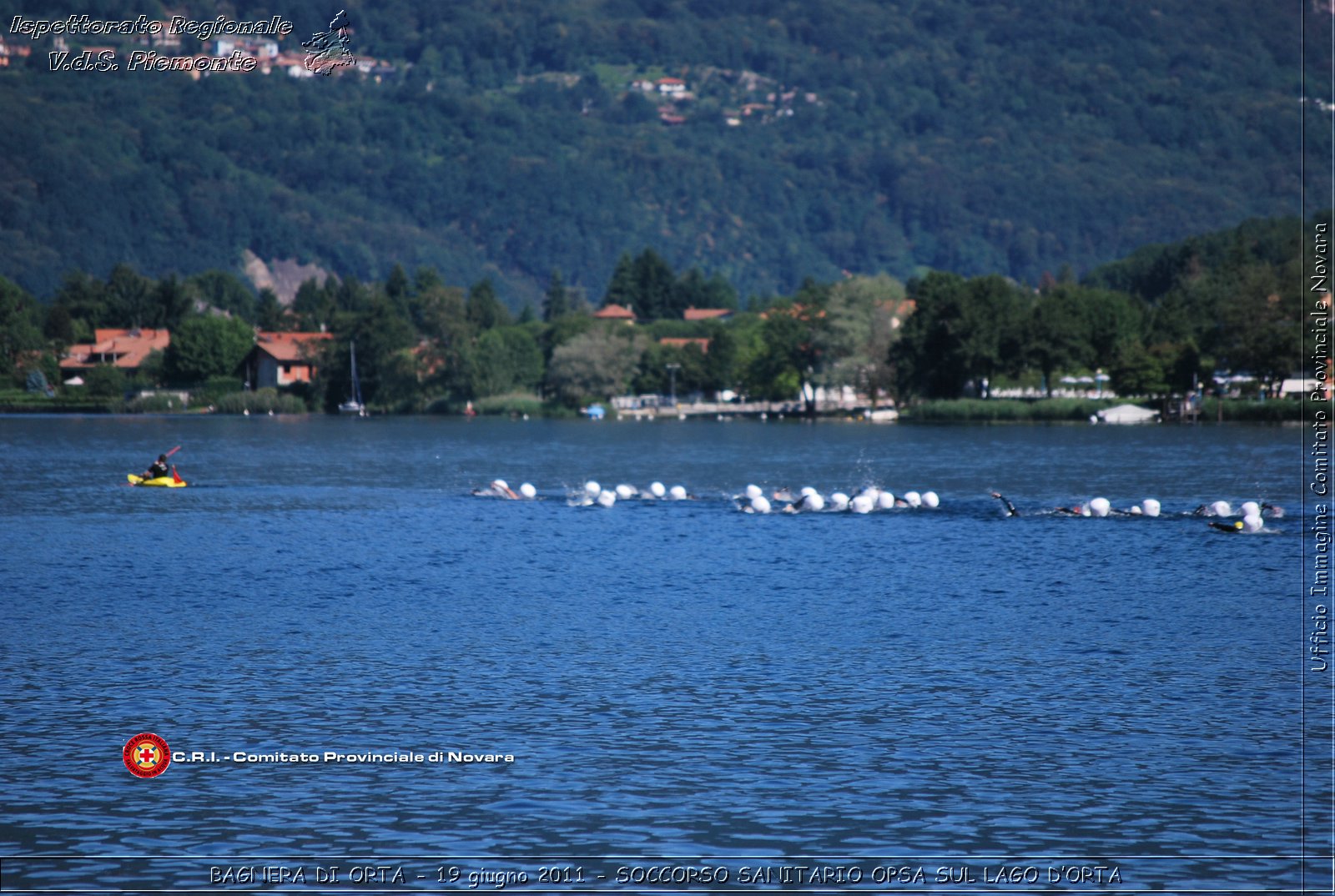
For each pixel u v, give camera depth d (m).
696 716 113.56
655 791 96.62
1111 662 132.00
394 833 90.06
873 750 104.81
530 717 113.38
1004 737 108.00
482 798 95.44
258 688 122.12
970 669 129.25
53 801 95.12
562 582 181.50
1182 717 113.31
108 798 95.75
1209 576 184.38
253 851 87.56
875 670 129.00
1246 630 147.75
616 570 192.75
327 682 124.19
